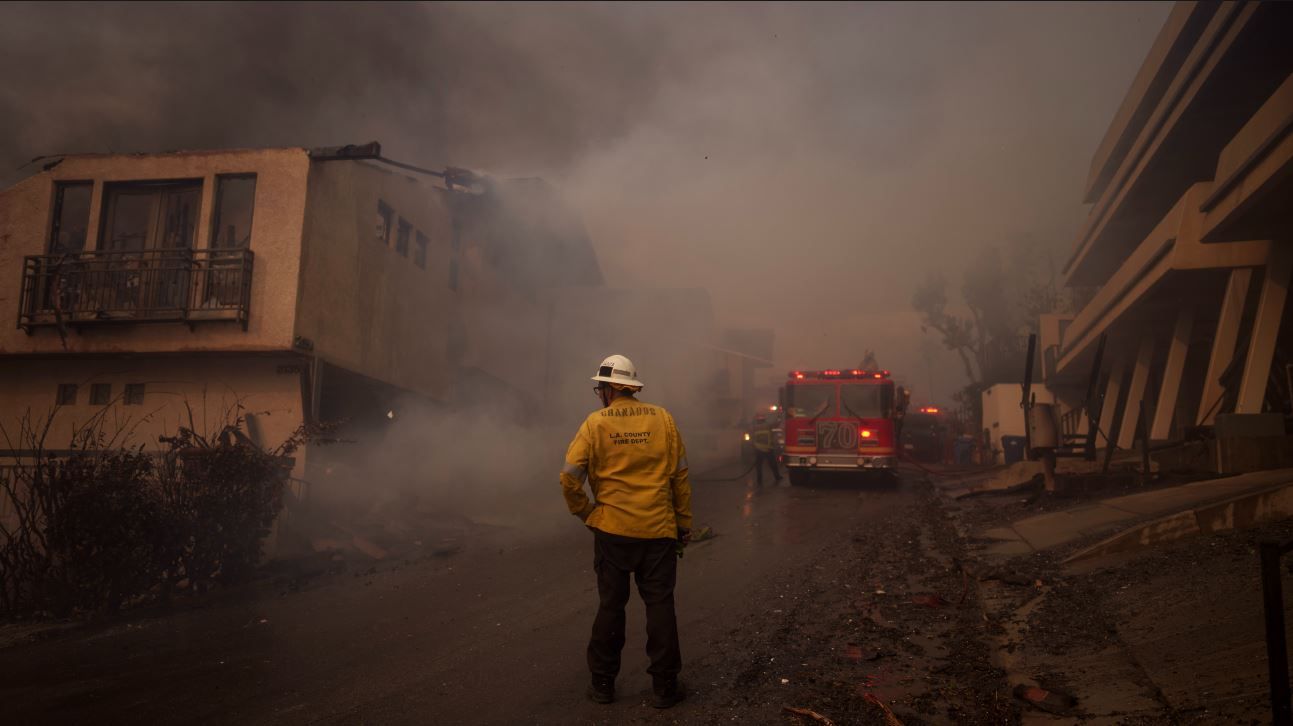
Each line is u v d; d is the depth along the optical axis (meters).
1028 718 3.57
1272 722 2.74
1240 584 4.57
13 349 11.23
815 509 13.36
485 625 5.89
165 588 7.14
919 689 4.09
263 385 11.23
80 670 4.97
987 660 4.50
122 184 11.63
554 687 4.35
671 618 3.97
